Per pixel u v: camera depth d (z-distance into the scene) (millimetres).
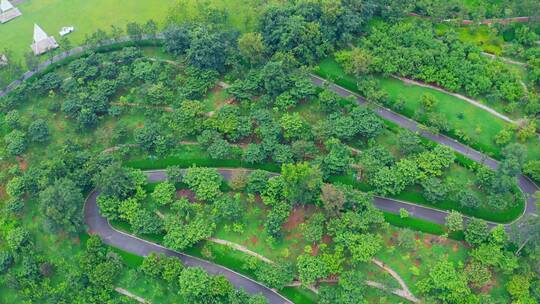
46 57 190125
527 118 158000
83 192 153625
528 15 180875
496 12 186750
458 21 184875
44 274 139125
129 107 172375
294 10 183625
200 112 163500
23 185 150375
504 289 131000
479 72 167750
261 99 168000
